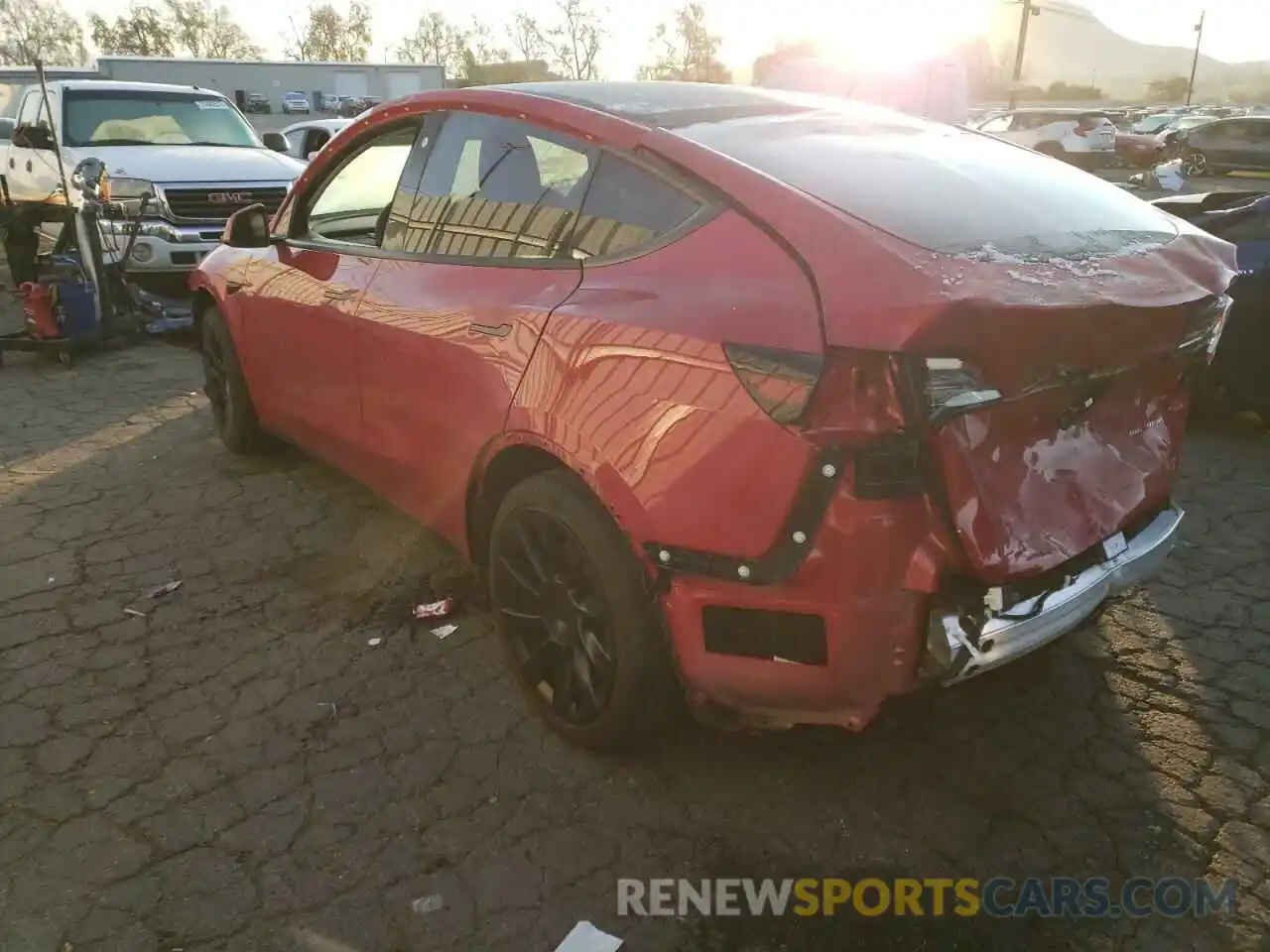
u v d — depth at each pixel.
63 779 2.71
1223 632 3.41
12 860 2.44
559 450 2.54
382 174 3.69
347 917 2.28
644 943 2.22
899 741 2.88
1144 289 2.26
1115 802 2.63
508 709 3.03
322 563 3.95
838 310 2.04
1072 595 2.33
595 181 2.75
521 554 2.83
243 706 3.04
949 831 2.55
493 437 2.79
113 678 3.17
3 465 4.95
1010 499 2.22
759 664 2.27
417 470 3.29
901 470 2.03
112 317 7.21
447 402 3.00
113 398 6.10
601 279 2.60
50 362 6.96
